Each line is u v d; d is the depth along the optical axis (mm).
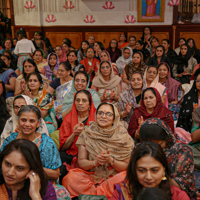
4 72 5113
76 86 3951
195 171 2789
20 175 1665
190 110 3643
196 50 7547
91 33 9867
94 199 2393
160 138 2082
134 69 5613
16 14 9945
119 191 1781
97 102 3959
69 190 2533
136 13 9531
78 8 9789
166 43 7352
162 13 9352
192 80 4777
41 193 1738
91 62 6988
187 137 3447
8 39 8008
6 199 1758
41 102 3641
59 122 3941
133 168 1694
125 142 2607
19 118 2336
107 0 9602
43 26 10000
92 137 2645
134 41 8547
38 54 6301
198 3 9570
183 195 1778
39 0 9836
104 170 2615
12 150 1659
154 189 1271
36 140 2266
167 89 4410
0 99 3314
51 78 6262
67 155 3064
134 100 3980
